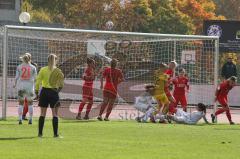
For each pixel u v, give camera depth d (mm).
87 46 69938
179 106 69250
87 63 62594
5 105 60531
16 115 65625
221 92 62188
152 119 60188
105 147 37344
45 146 37156
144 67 69875
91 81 62406
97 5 153750
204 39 67688
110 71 61156
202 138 44250
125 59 69938
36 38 68875
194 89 74188
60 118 62906
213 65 73938
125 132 47625
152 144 39469
